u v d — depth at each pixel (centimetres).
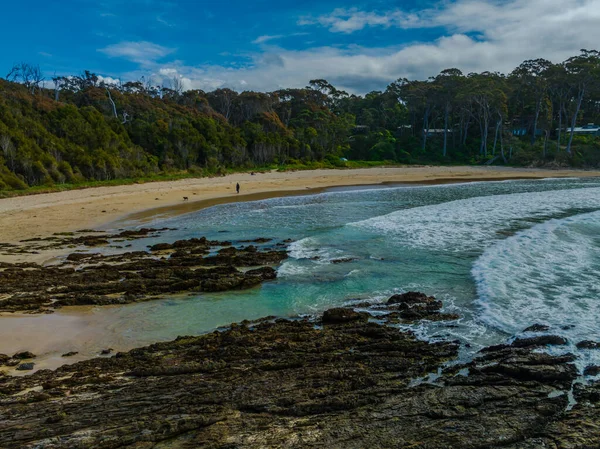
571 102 7644
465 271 1374
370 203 3078
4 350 920
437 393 661
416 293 1162
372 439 545
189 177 5038
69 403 656
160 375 770
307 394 660
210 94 9594
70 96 7788
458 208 2662
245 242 1898
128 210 2931
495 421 583
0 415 621
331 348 866
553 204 2767
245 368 781
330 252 1675
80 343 960
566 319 968
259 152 6606
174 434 561
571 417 598
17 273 1451
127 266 1552
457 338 910
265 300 1218
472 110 7994
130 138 5809
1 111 4434
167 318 1107
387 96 9619
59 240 2031
